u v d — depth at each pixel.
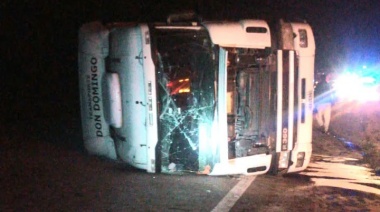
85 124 9.72
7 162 9.33
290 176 9.67
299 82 8.91
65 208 6.79
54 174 8.59
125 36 8.59
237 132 8.90
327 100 15.36
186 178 8.84
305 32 8.95
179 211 6.92
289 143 8.90
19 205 6.81
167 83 9.01
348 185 9.11
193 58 9.06
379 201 8.11
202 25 8.59
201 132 8.85
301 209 7.38
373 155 11.44
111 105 8.88
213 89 8.59
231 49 8.63
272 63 8.79
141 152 8.68
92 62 9.41
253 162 8.84
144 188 8.00
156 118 8.53
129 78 8.59
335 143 13.73
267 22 8.82
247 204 7.44
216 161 8.61
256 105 8.98
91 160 9.83
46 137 12.30
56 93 20.03
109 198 7.34
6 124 14.34
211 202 7.44
